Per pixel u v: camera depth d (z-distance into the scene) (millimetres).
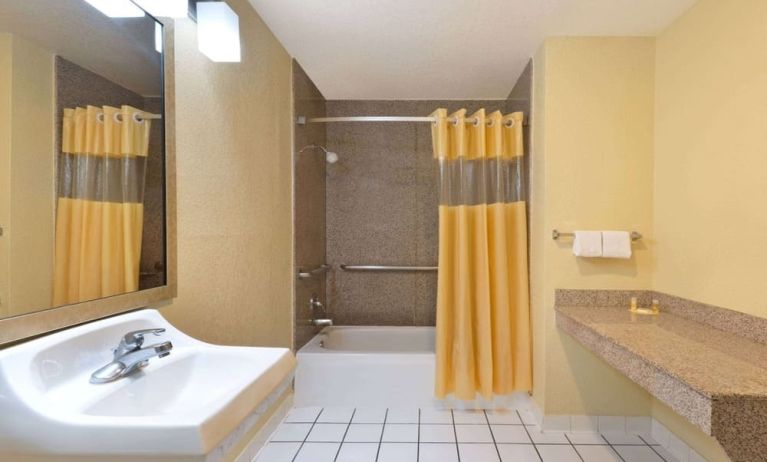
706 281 1785
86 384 862
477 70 2629
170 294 1289
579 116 2184
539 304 2289
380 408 2482
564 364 2195
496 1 1848
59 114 935
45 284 899
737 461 1026
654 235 2172
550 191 2191
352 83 2869
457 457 1917
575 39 2184
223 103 1629
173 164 1305
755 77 1533
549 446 2025
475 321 2471
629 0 1840
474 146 2479
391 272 3225
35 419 688
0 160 807
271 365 958
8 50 821
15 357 745
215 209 1570
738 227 1612
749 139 1562
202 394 1041
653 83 2182
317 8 1905
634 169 2180
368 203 3230
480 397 2461
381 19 2004
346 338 3070
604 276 2193
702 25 1813
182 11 1218
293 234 2494
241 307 1791
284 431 2180
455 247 2477
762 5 1501
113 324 987
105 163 1062
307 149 2736
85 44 1005
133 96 1152
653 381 1269
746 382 1100
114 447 658
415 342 3074
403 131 3209
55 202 925
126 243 1130
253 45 1910
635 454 1965
